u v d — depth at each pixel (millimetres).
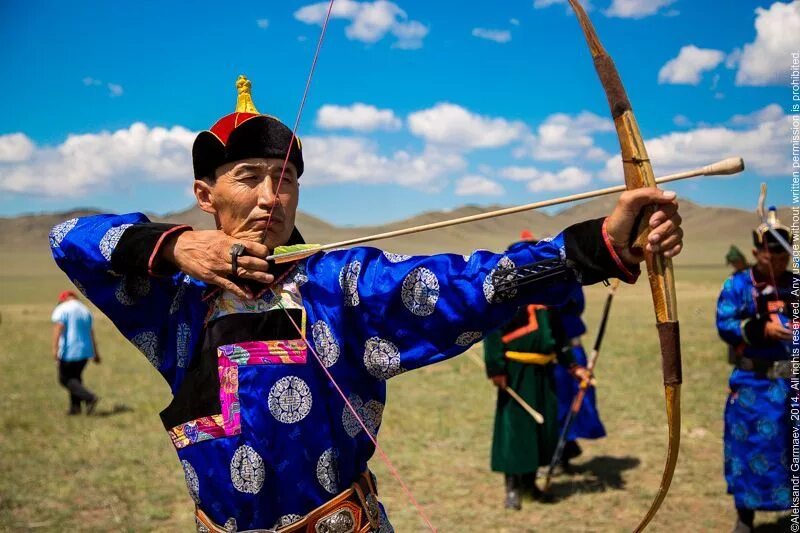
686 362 13398
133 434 9305
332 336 2316
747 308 5488
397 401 10938
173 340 2539
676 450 2082
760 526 5859
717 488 6730
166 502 6711
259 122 2359
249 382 2266
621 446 8227
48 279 96938
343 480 2350
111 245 2398
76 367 10648
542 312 6555
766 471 5410
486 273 2139
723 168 1822
